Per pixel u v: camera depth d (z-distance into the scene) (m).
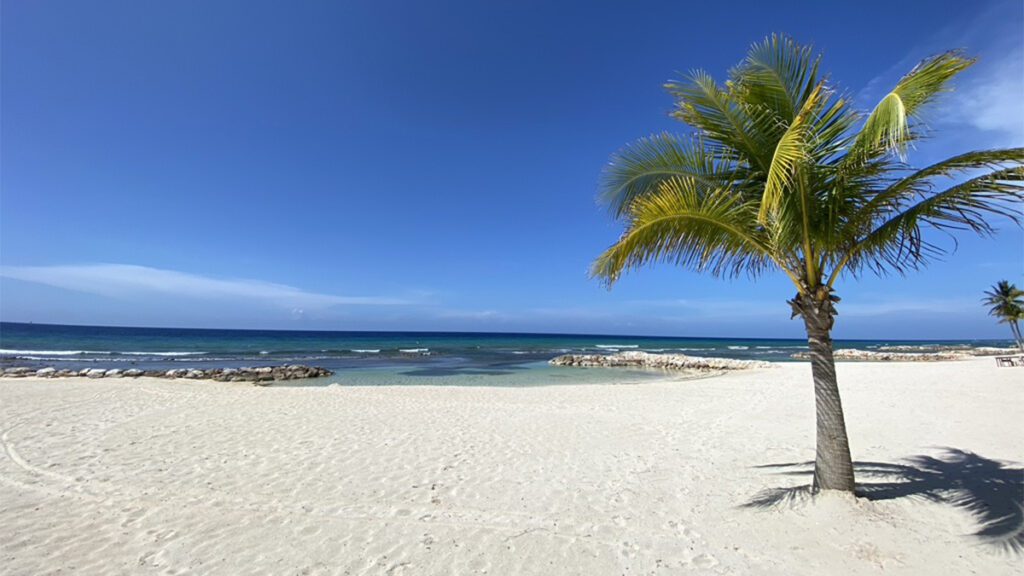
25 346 39.75
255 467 5.72
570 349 53.59
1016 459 5.55
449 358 36.06
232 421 8.62
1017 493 4.32
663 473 5.52
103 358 30.17
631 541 3.72
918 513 3.92
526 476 5.45
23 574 3.19
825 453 4.24
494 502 4.61
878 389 12.98
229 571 3.27
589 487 5.03
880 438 7.02
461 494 4.83
